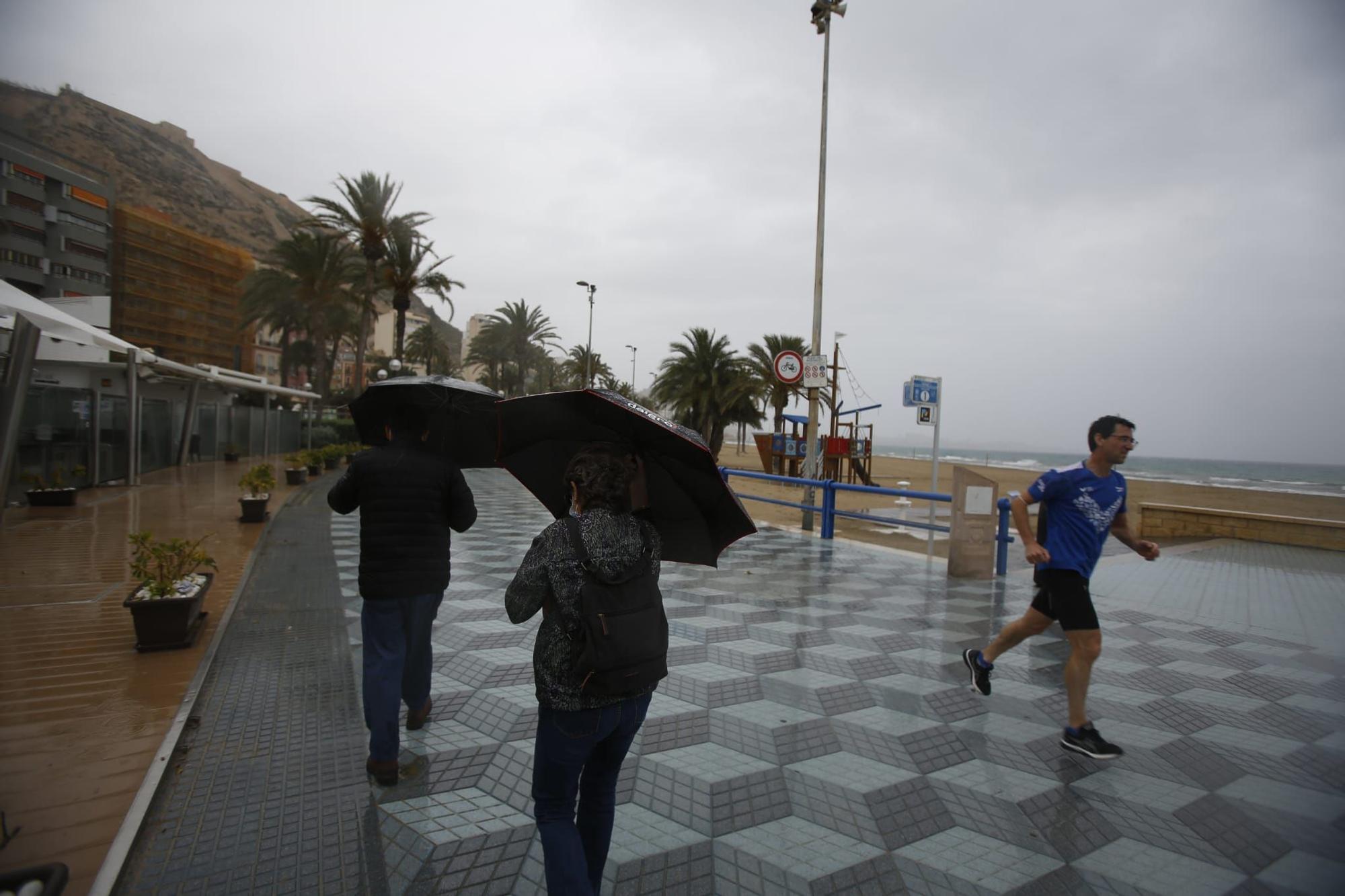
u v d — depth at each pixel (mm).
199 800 2809
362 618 3045
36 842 2463
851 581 7625
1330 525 11641
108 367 16375
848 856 2600
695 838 2693
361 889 2301
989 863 2578
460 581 7012
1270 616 6676
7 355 4719
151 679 4086
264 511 10641
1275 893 2441
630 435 2240
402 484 3057
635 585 1979
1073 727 3543
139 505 12008
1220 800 3088
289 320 45031
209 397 25203
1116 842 2744
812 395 11617
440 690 4074
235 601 5980
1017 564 9648
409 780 3023
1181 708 4211
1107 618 6492
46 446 12812
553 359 70938
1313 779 3307
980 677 4160
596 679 1880
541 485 2502
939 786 3156
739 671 4633
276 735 3418
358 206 29188
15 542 8336
